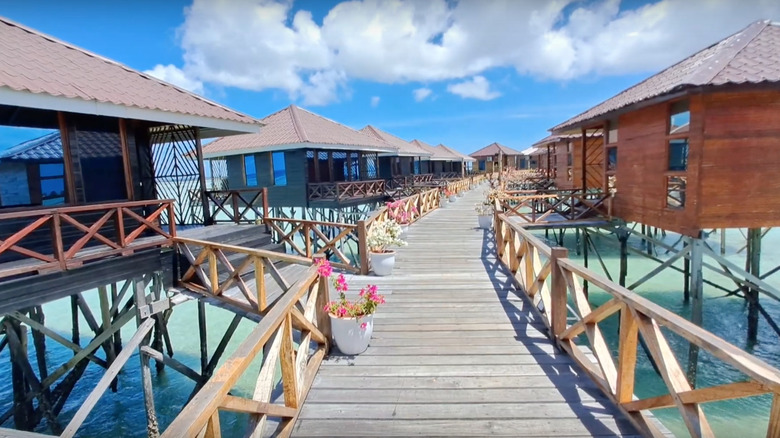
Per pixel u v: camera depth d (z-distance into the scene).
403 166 28.52
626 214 8.87
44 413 5.63
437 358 3.62
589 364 3.23
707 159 6.27
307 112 18.17
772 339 7.53
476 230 10.80
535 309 4.66
